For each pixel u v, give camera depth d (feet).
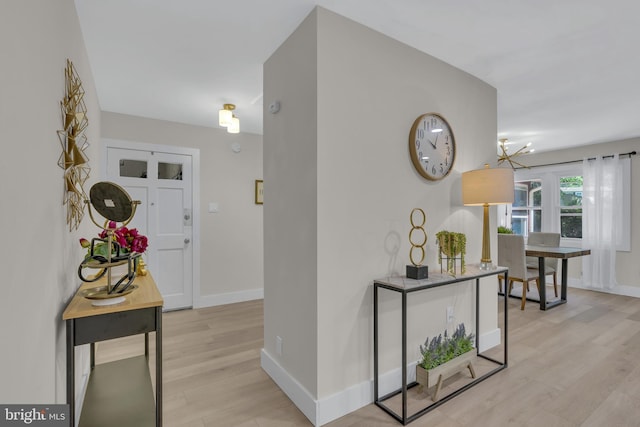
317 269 5.73
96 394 5.86
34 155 3.22
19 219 2.80
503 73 8.41
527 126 12.98
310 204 5.90
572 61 7.80
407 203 7.00
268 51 7.27
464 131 8.23
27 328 2.98
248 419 5.81
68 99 4.85
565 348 8.93
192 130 12.71
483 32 6.63
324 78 5.81
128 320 4.36
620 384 6.97
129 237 4.96
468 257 8.30
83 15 5.95
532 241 16.25
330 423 5.70
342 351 6.00
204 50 7.25
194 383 7.01
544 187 17.95
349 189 6.10
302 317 6.15
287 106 6.66
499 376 7.32
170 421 5.72
